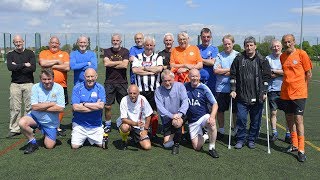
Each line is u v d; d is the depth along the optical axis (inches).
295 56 225.0
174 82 242.5
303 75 224.4
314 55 1688.0
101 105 240.5
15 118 275.9
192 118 242.1
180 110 234.4
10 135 273.1
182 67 266.2
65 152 233.5
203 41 281.4
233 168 203.2
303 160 215.3
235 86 243.6
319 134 285.3
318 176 191.5
